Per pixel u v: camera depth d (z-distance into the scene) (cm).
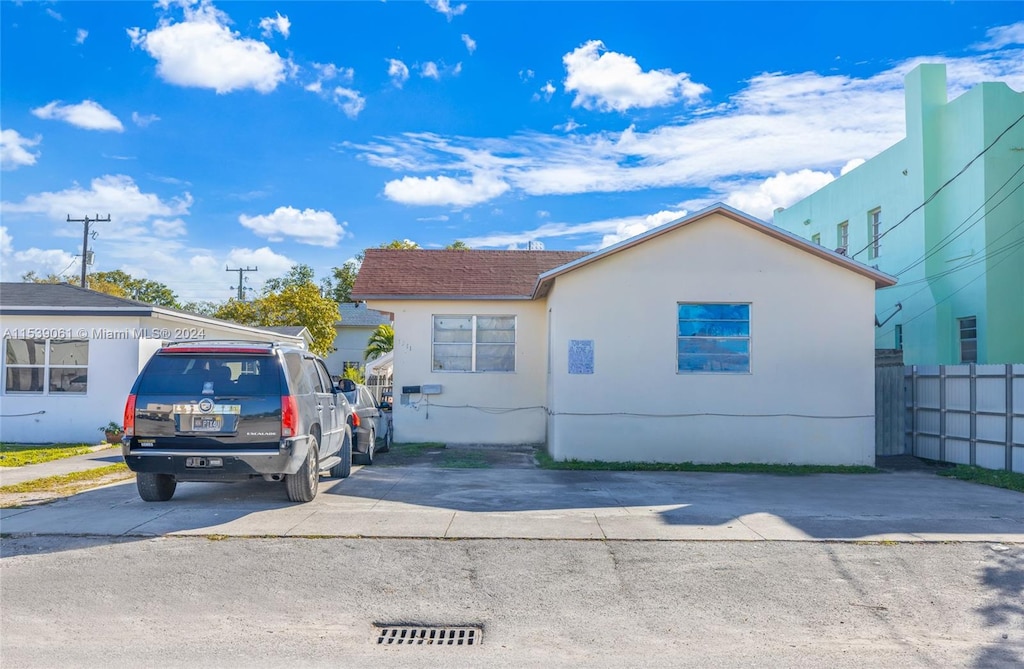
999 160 2023
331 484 1156
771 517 939
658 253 1512
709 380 1499
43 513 913
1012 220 2025
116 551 758
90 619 595
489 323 1920
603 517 928
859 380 1502
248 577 691
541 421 1891
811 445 1491
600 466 1428
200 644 550
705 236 1512
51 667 507
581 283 1510
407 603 635
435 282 1952
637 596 655
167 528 839
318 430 1023
